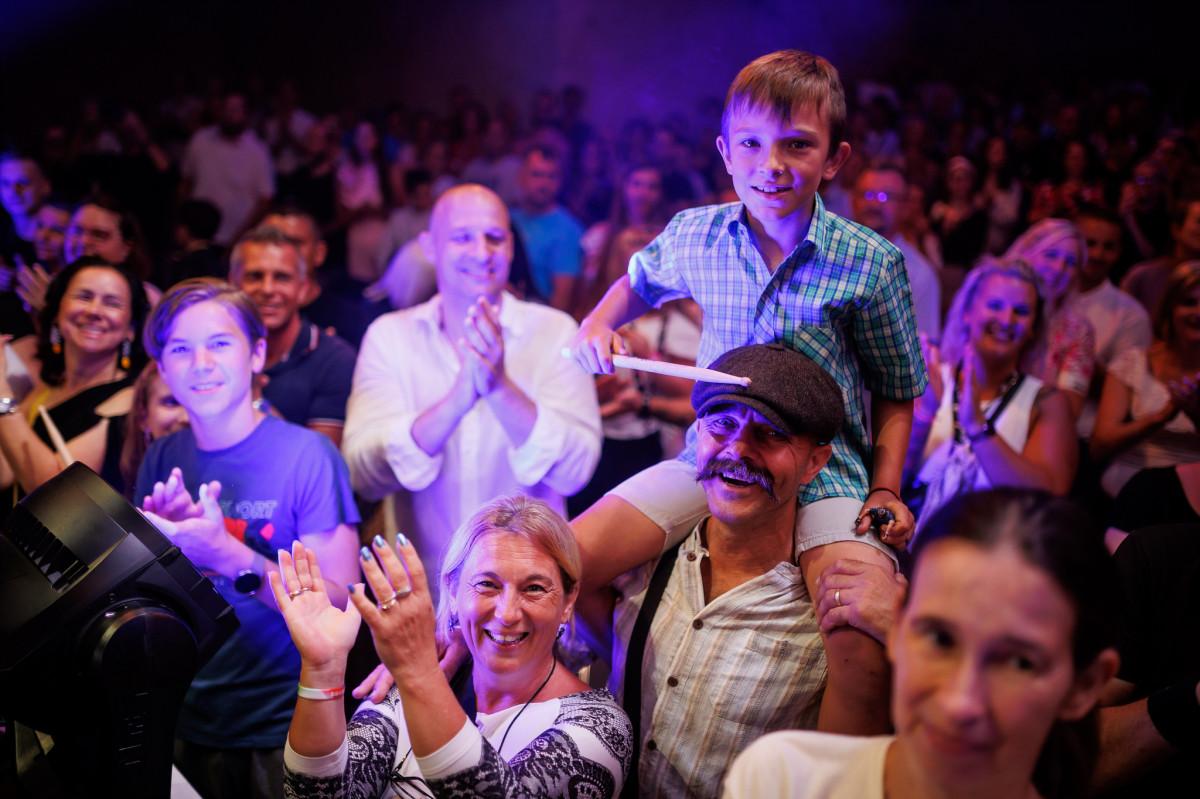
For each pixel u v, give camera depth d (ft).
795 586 5.53
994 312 9.75
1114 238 12.66
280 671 7.21
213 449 7.74
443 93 34.19
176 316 7.47
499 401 8.67
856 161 17.84
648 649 5.73
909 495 9.84
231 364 7.50
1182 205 14.39
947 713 2.83
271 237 9.81
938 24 32.53
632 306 6.44
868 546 5.36
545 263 16.48
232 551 6.92
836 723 4.95
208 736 7.14
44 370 9.88
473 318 8.43
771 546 5.54
